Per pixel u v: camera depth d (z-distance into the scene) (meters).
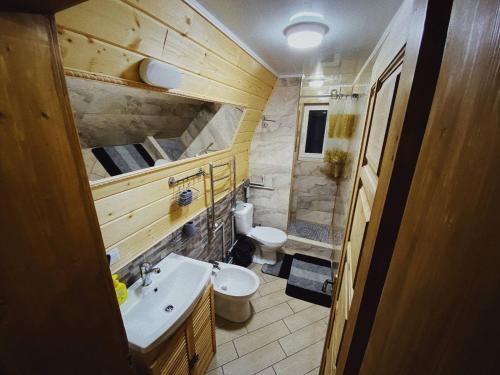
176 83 1.12
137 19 0.81
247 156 3.00
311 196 3.47
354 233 1.03
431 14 0.36
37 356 0.42
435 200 0.33
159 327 1.10
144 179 1.36
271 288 2.53
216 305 2.13
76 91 0.99
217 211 2.37
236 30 1.29
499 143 0.21
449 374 0.27
